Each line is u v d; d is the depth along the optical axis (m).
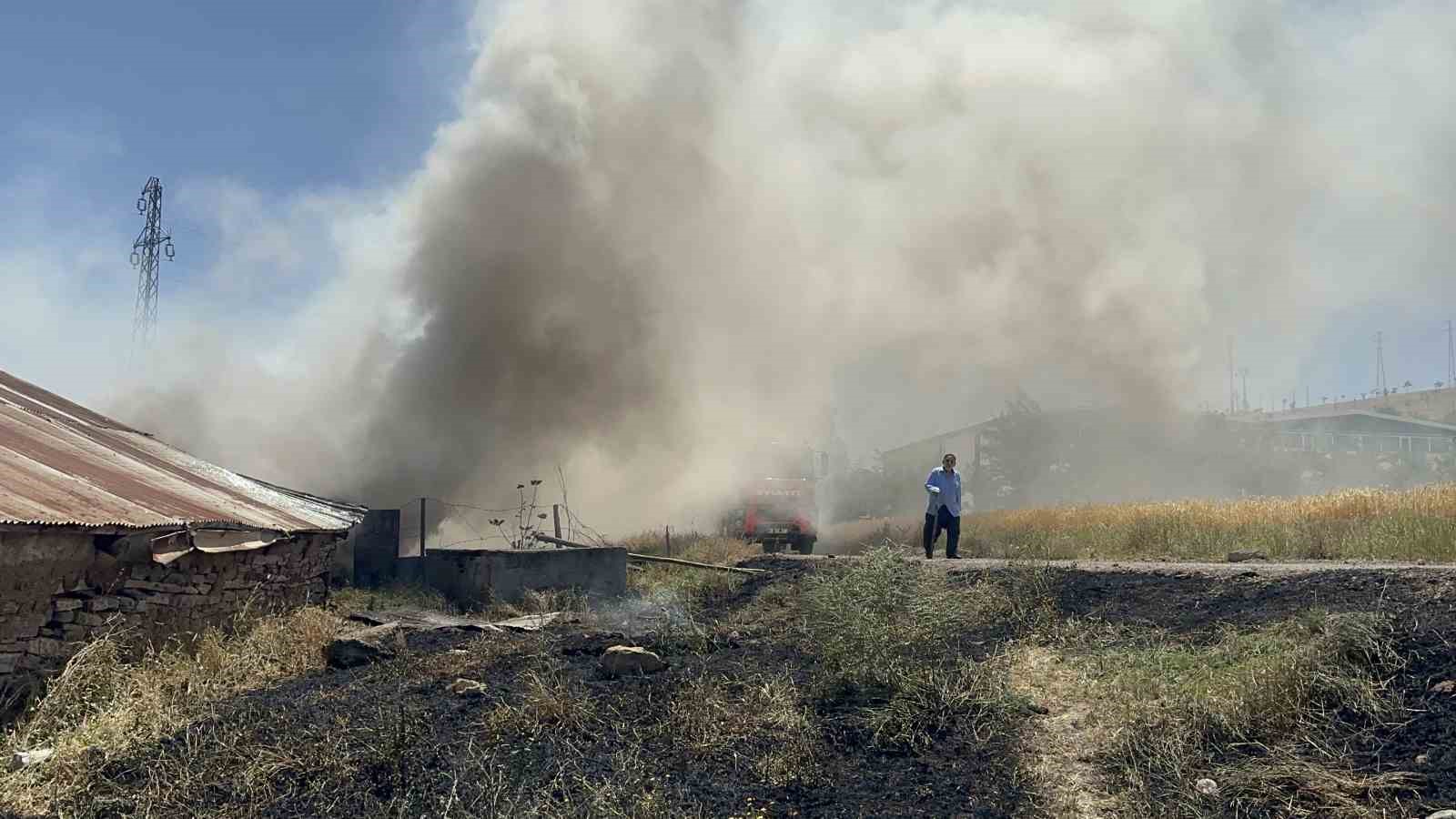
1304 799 4.72
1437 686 5.48
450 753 5.91
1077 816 4.88
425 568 14.03
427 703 6.92
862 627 7.50
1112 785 5.20
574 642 8.88
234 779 5.59
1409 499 17.14
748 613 10.96
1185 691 6.21
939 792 5.21
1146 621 8.17
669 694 6.83
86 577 7.52
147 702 6.80
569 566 13.07
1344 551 13.56
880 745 5.86
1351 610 7.05
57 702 6.55
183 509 8.98
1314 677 5.70
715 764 5.67
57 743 6.11
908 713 6.21
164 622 8.30
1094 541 17.17
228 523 9.21
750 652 8.38
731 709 6.50
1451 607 6.68
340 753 5.89
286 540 10.92
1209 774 5.16
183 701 7.14
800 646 8.39
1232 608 8.02
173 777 5.65
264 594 10.37
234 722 6.54
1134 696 6.29
